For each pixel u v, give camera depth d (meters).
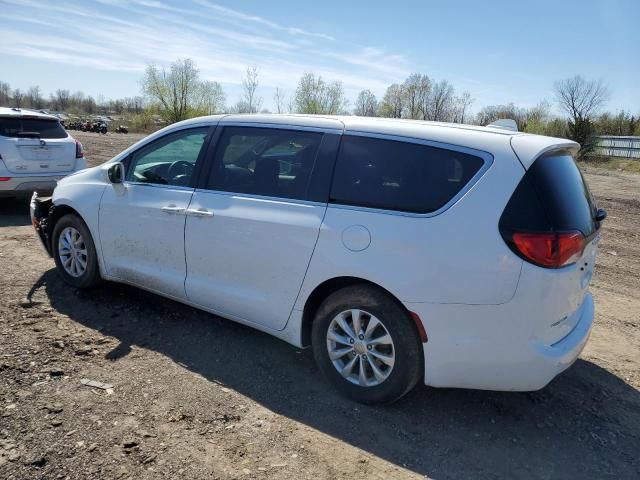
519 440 3.04
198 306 4.03
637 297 5.77
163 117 58.31
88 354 3.69
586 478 2.76
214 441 2.83
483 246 2.83
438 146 3.10
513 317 2.81
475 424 3.16
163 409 3.08
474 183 2.93
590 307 3.49
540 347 2.84
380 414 3.19
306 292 3.36
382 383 3.16
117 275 4.50
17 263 5.55
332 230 3.21
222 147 3.92
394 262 3.00
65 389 3.21
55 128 8.20
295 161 3.54
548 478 2.74
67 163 8.16
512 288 2.78
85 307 4.50
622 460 2.92
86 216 4.57
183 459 2.66
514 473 2.76
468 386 3.02
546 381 2.90
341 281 3.28
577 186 3.25
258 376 3.55
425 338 2.98
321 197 3.36
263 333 4.21
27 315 4.25
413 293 2.95
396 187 3.14
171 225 4.00
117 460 2.61
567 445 3.02
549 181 2.91
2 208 8.51
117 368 3.53
